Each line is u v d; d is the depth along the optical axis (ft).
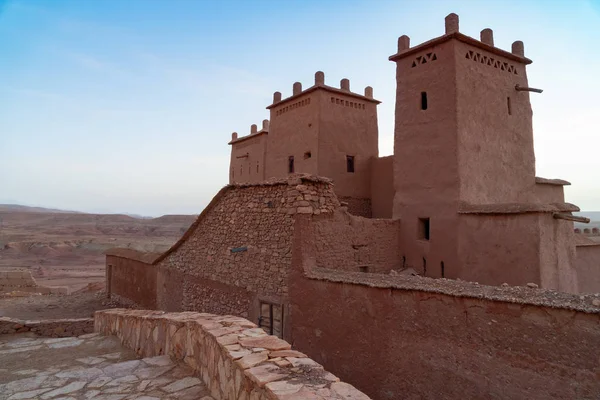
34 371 18.63
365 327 25.58
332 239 35.19
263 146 74.18
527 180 47.14
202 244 45.93
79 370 17.58
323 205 34.58
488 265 36.58
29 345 25.38
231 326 16.55
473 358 20.01
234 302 39.47
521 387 18.17
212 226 44.37
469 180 40.52
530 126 48.39
